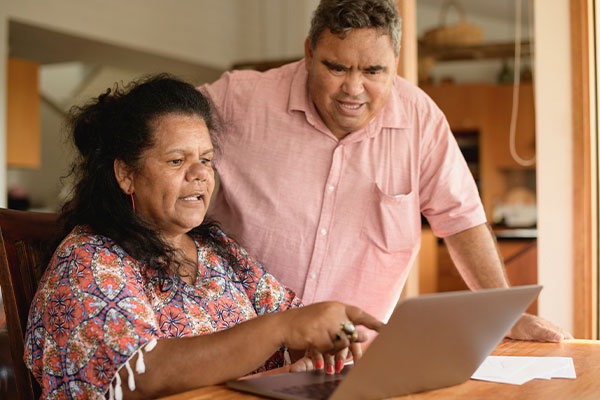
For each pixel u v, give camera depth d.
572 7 2.66
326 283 1.87
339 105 1.67
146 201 1.36
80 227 1.32
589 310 2.66
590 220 2.65
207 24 5.90
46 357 1.18
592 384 1.20
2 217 1.45
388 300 1.93
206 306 1.42
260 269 1.62
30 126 5.48
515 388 1.17
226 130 1.89
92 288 1.19
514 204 7.27
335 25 1.57
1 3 4.46
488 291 1.05
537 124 2.75
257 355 1.12
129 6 5.22
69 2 4.82
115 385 1.13
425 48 5.82
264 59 6.24
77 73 7.00
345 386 1.00
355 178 1.84
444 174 1.86
